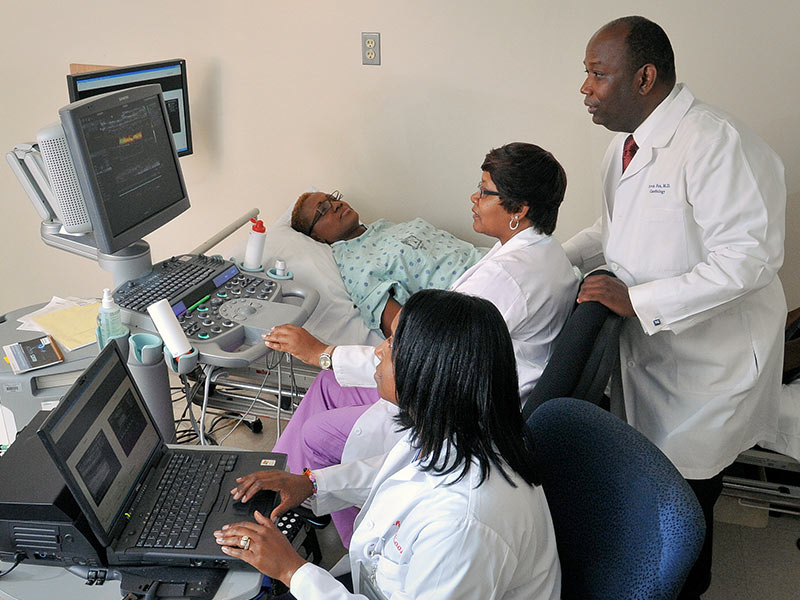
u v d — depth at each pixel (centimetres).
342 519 188
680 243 178
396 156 287
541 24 254
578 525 124
